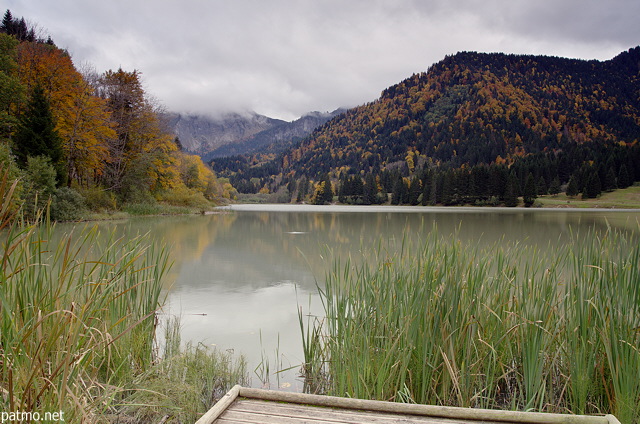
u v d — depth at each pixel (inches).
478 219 1162.0
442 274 130.3
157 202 1360.7
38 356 75.1
